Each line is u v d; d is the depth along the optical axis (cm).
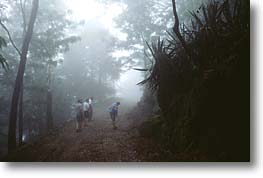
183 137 742
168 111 902
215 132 646
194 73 779
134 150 839
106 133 1184
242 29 638
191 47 810
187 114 761
